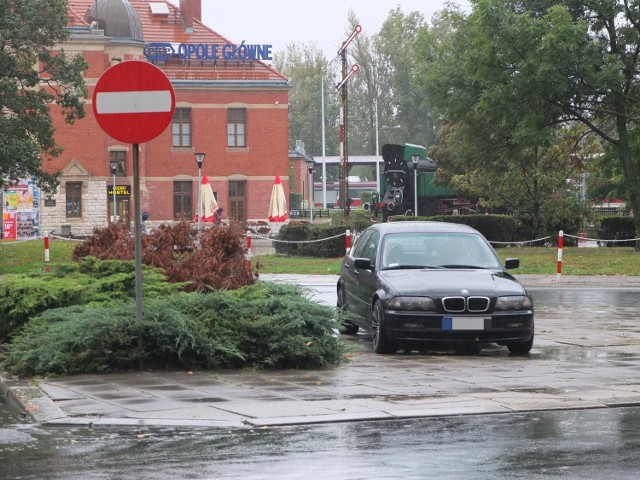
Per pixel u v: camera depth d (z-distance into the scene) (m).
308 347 20.89
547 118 69.50
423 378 19.67
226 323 21.06
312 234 69.12
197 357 20.59
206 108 116.75
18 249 65.44
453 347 25.12
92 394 17.66
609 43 70.81
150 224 114.31
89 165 108.38
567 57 64.69
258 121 118.19
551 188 79.44
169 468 12.38
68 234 104.62
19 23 73.88
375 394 17.70
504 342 23.41
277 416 15.56
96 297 23.91
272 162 118.56
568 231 79.88
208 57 118.31
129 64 19.33
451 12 75.44
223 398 17.25
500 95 66.31
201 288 26.42
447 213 109.69
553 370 20.86
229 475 11.97
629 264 58.47
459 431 14.62
